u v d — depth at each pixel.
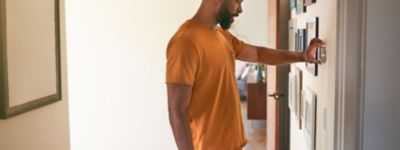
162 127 3.50
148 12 3.38
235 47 2.21
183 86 1.74
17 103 1.36
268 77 4.03
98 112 3.57
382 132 1.65
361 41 1.61
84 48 3.51
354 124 1.65
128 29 3.43
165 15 3.36
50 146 1.64
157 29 3.38
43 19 1.53
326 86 1.88
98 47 3.49
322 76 1.98
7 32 1.29
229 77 1.90
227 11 1.86
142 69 3.45
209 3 1.83
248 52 2.29
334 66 1.69
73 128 3.60
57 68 1.65
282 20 3.79
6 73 1.29
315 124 2.16
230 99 1.89
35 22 1.47
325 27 1.91
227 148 1.89
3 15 1.26
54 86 1.63
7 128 1.34
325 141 1.90
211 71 1.80
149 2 3.36
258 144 5.49
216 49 1.82
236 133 1.92
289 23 3.45
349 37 1.61
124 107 3.53
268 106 4.06
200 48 1.75
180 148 1.78
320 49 2.00
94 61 3.51
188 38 1.75
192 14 3.31
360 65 1.62
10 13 1.30
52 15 1.60
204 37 1.78
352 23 1.60
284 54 2.28
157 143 3.53
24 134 1.44
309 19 2.35
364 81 1.63
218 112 1.87
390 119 1.64
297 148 2.94
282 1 3.77
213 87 1.83
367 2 1.58
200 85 1.81
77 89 3.55
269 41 3.88
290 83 3.38
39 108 1.54
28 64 1.42
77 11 3.46
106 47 3.48
